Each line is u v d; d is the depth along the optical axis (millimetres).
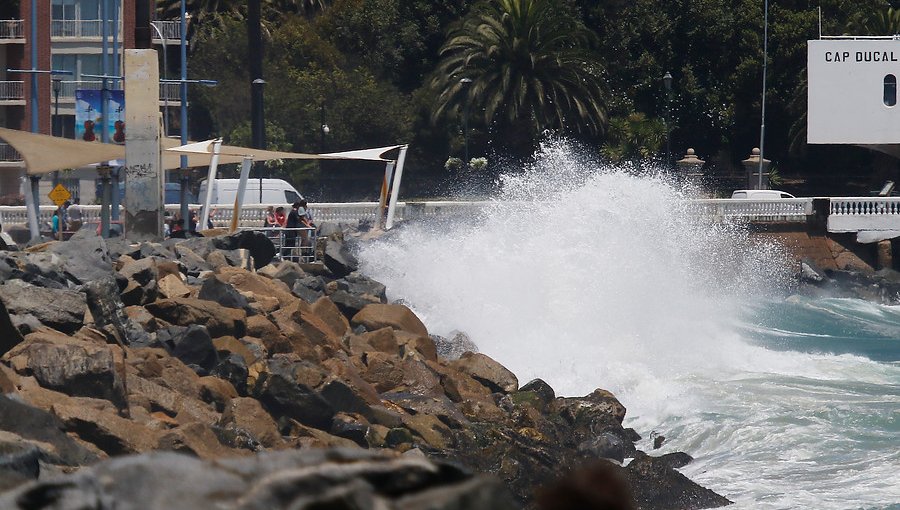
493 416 60969
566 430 62250
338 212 148500
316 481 11305
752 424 64688
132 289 62500
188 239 88125
